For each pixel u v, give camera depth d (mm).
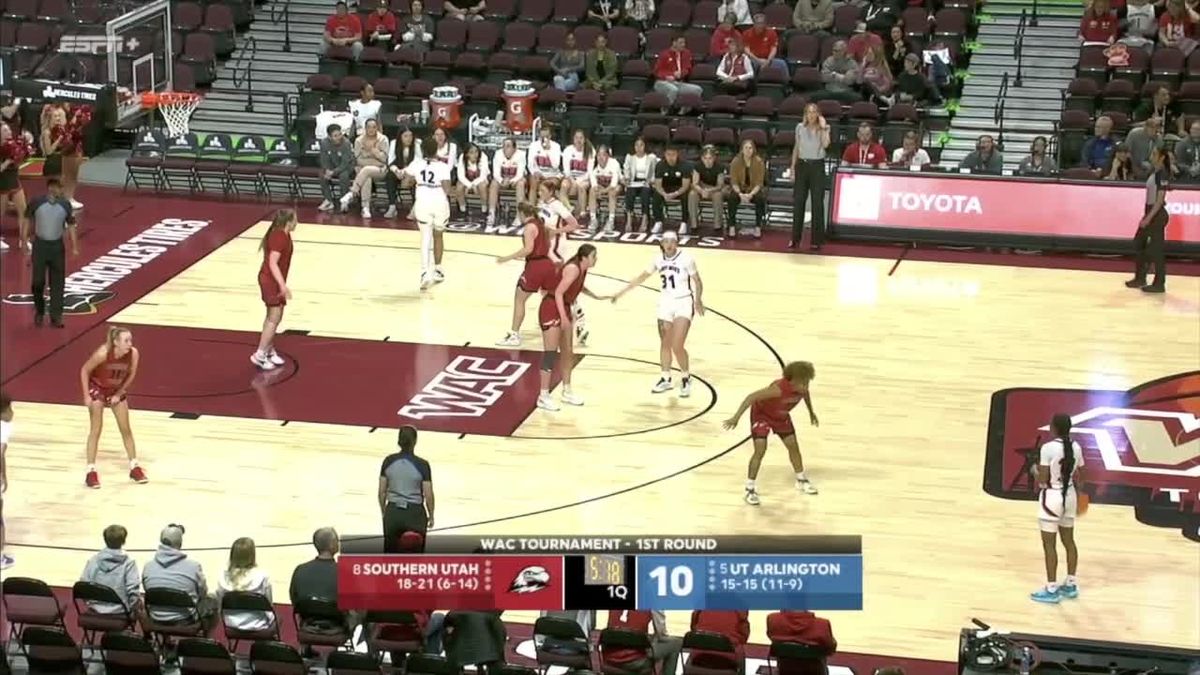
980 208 24734
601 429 18656
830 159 26375
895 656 14141
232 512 16609
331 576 13547
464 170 25484
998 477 17531
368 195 25922
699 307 19359
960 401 19344
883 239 24922
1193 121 25406
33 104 28188
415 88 27484
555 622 13141
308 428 18594
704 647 12781
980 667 12883
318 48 29797
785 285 23141
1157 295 22906
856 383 19828
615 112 26922
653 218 25297
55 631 13047
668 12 29031
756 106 26688
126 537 14742
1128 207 24344
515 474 17516
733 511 16688
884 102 27031
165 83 29094
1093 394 19516
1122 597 15250
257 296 22453
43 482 17156
